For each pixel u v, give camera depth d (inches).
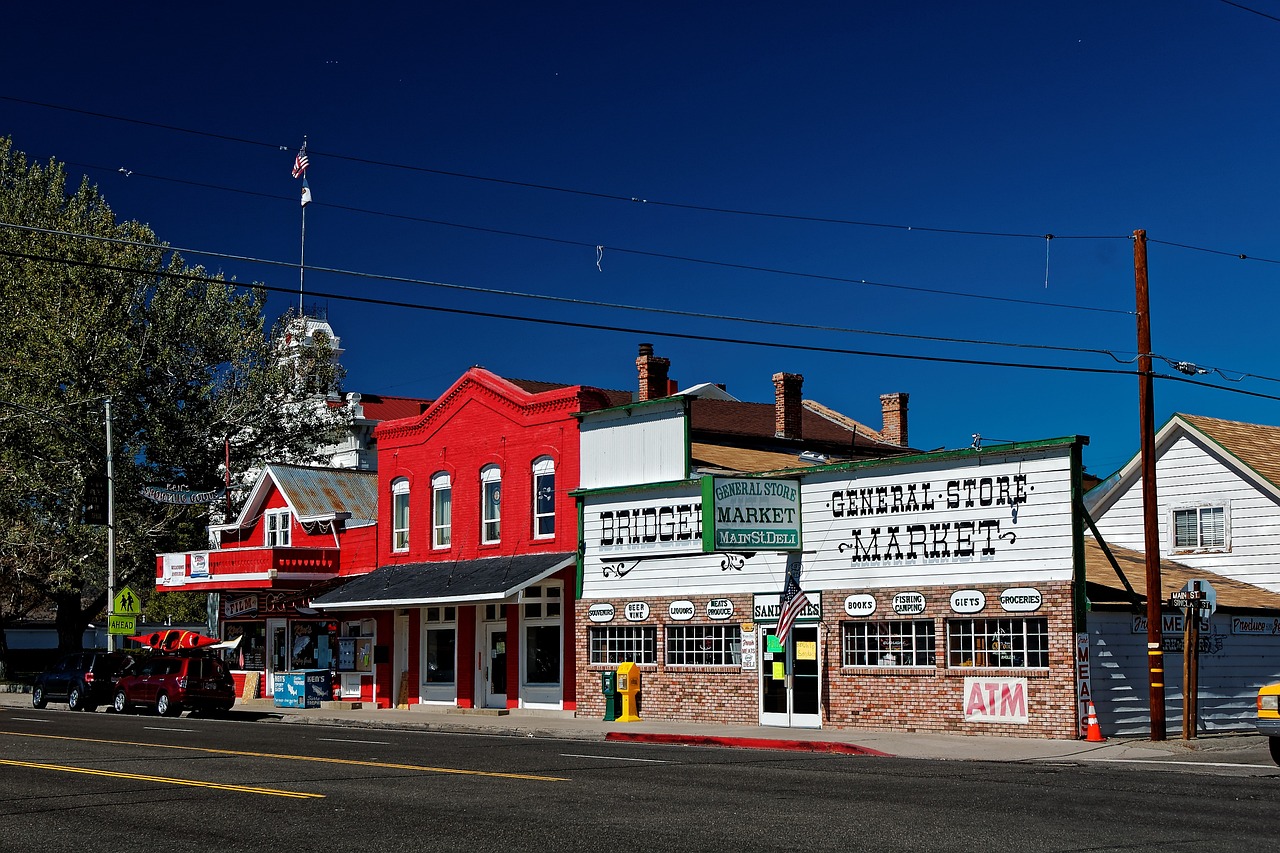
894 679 1019.9
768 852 424.5
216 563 1707.7
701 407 1801.2
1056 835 458.6
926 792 595.8
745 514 1063.0
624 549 1229.1
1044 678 930.7
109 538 1647.4
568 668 1289.4
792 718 1087.6
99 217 2071.9
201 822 504.4
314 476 1819.6
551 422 1342.3
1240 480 1274.6
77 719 1253.1
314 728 1158.3
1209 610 934.4
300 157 1360.7
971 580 978.7
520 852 429.4
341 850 437.4
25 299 1968.5
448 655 1446.9
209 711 1446.9
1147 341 952.3
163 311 2082.9
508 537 1381.6
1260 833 462.3
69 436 1873.8
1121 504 1378.0
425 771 692.7
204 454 2134.6
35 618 3213.6
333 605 1448.1
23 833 480.7
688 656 1175.6
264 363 2223.2
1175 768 746.2
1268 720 724.7
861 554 1051.3
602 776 666.8
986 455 979.3
